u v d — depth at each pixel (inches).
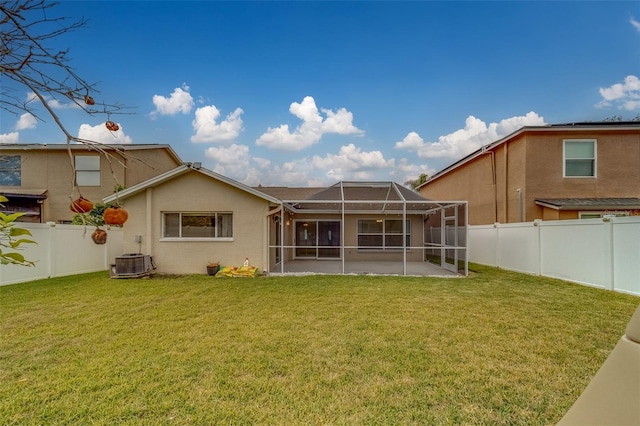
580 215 452.4
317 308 240.7
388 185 529.7
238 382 130.6
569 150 485.1
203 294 290.4
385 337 179.6
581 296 276.8
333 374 137.3
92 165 585.6
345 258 606.9
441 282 351.9
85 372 138.3
